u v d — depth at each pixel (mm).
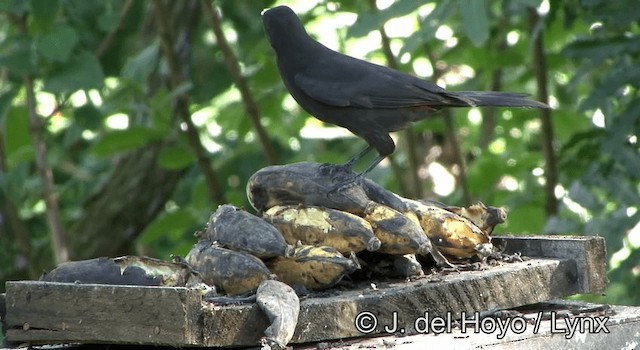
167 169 13305
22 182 11508
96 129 11422
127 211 13477
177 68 11852
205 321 5457
